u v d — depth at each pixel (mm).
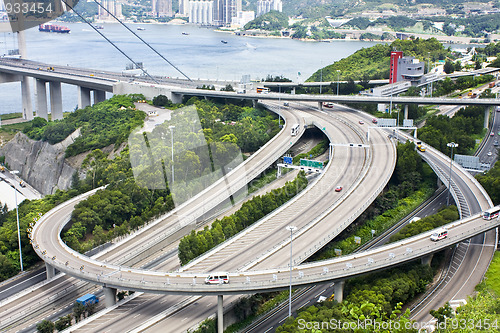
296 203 111875
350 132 162375
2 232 105562
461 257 97688
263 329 78375
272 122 171750
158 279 78812
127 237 91250
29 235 99875
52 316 84688
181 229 85875
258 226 100250
